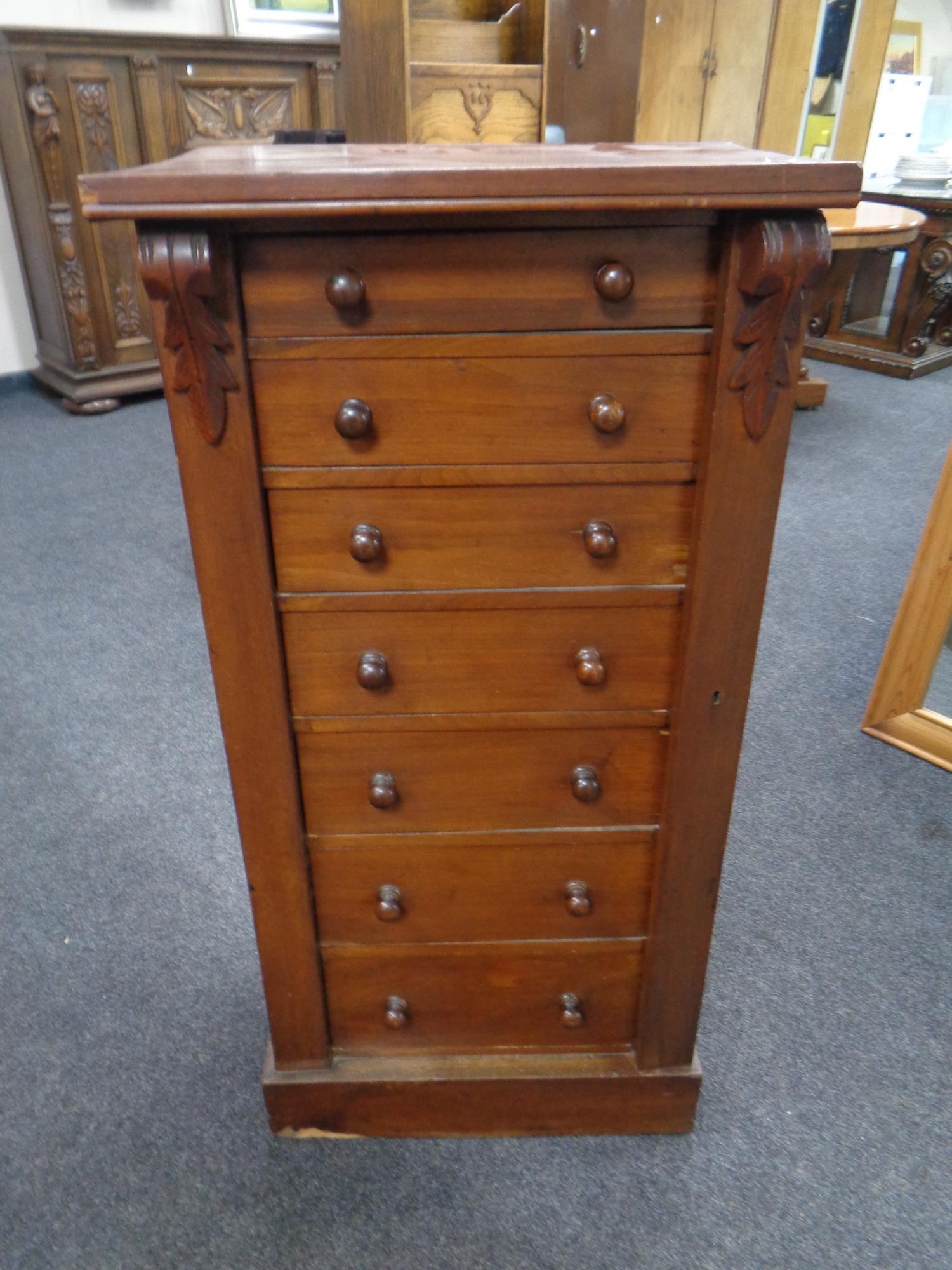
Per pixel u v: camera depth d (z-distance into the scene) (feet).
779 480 2.80
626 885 3.58
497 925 3.65
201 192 2.29
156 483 10.34
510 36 9.68
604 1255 3.60
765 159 2.56
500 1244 3.63
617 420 2.67
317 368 2.66
